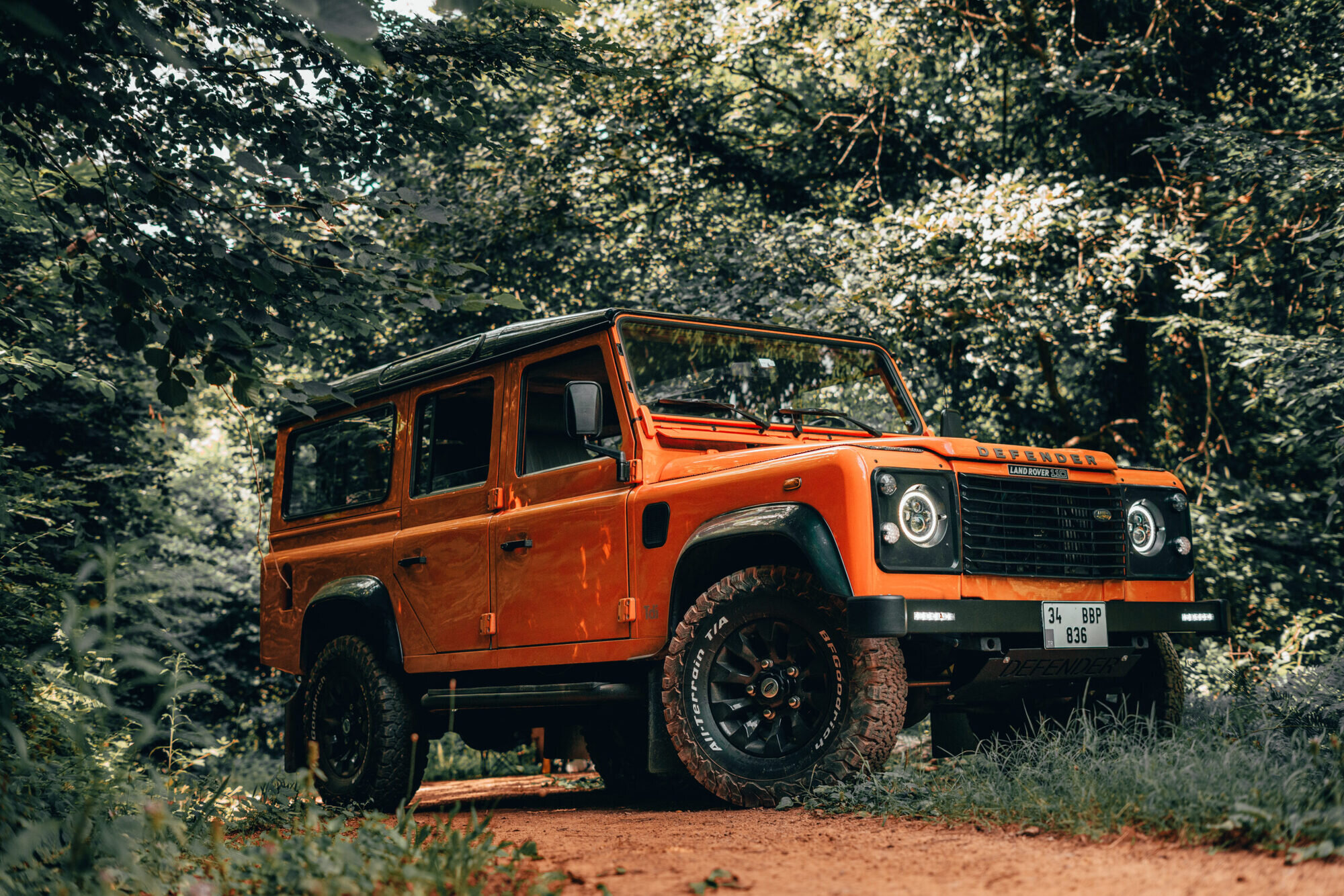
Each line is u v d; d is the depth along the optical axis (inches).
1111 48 504.1
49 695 231.3
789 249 492.7
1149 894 111.2
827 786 177.8
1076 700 217.6
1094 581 198.2
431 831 157.3
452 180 582.9
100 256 215.9
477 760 597.9
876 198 599.5
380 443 268.4
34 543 319.6
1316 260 439.2
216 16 221.5
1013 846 140.2
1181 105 498.3
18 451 327.9
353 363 611.8
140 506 608.7
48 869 132.0
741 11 537.6
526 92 576.7
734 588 192.2
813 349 247.3
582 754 261.0
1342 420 376.5
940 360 520.1
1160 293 508.4
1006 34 541.0
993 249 456.1
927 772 185.6
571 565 214.4
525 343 233.1
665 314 225.9
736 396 231.1
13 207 372.2
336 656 261.0
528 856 144.6
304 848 137.5
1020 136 590.6
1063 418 553.0
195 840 159.3
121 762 150.5
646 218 604.4
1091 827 142.4
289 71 245.1
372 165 266.7
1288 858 118.5
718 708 193.5
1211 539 464.8
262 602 293.9
